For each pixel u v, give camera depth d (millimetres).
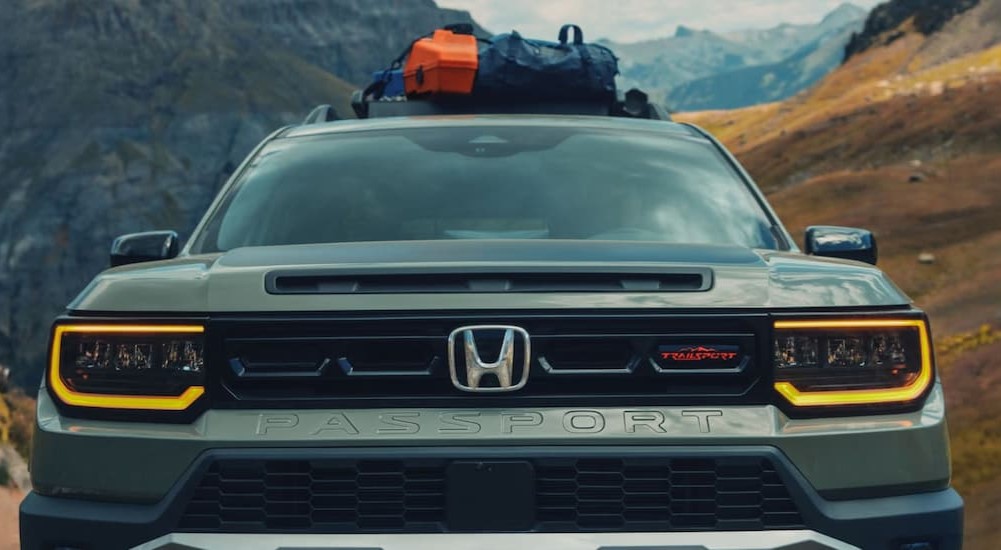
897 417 2447
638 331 2406
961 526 2477
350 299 2406
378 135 3762
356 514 2342
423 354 2398
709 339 2414
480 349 2385
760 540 2330
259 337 2398
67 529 2408
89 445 2406
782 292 2457
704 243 3000
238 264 2557
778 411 2412
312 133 3850
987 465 34906
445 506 2334
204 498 2361
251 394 2396
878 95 184375
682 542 2318
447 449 2336
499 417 2367
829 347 2438
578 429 2357
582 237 3238
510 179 3461
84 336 2445
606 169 3537
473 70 6004
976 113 142250
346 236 3227
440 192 3395
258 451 2342
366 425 2359
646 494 2352
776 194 130250
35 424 2498
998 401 41000
